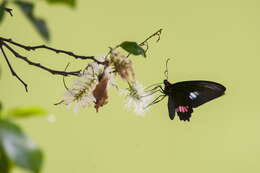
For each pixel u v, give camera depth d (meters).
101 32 1.77
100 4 1.77
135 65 1.77
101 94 1.48
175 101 1.59
